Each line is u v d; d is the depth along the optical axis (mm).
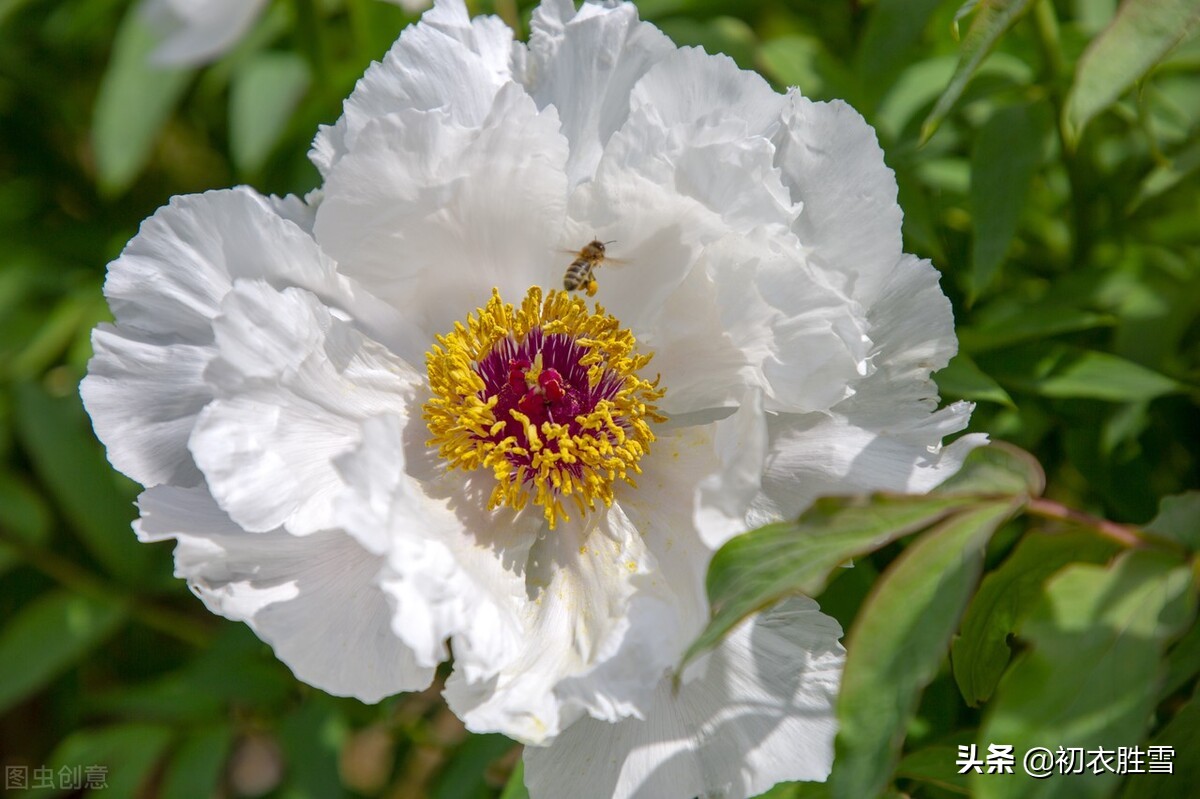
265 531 647
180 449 661
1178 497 613
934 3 708
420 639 633
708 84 669
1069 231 740
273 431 654
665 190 665
